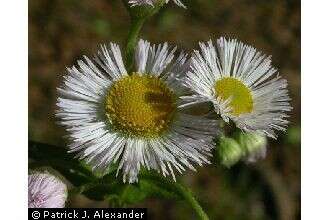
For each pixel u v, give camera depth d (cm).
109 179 11
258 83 11
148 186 11
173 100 11
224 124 11
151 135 11
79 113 11
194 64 11
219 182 18
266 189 18
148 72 11
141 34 20
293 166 19
